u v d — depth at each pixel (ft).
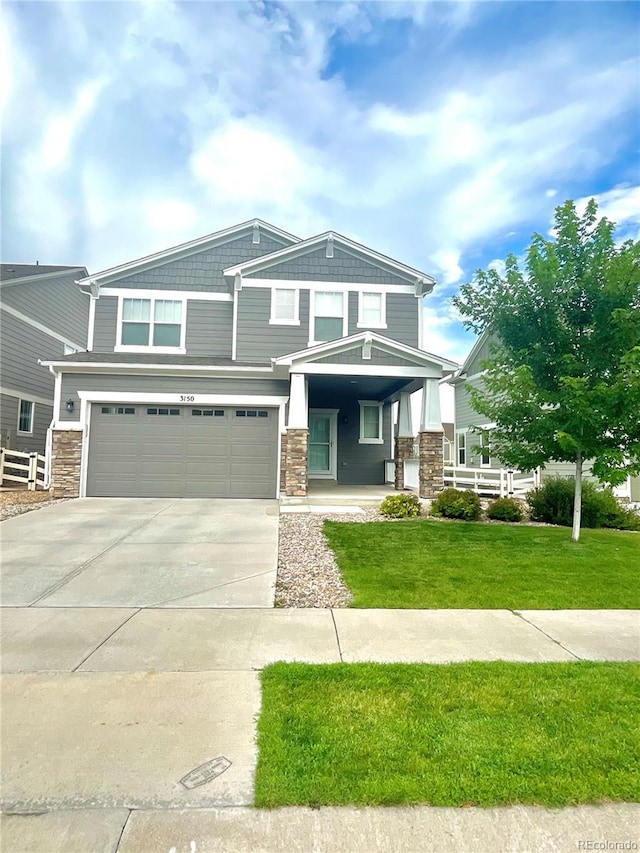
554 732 9.36
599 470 23.89
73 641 13.84
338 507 37.35
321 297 50.49
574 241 26.00
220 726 9.56
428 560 22.79
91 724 9.59
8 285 55.06
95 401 41.42
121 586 18.97
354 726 9.53
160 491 41.37
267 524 30.25
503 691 10.92
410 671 11.92
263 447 42.32
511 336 27.45
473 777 8.11
